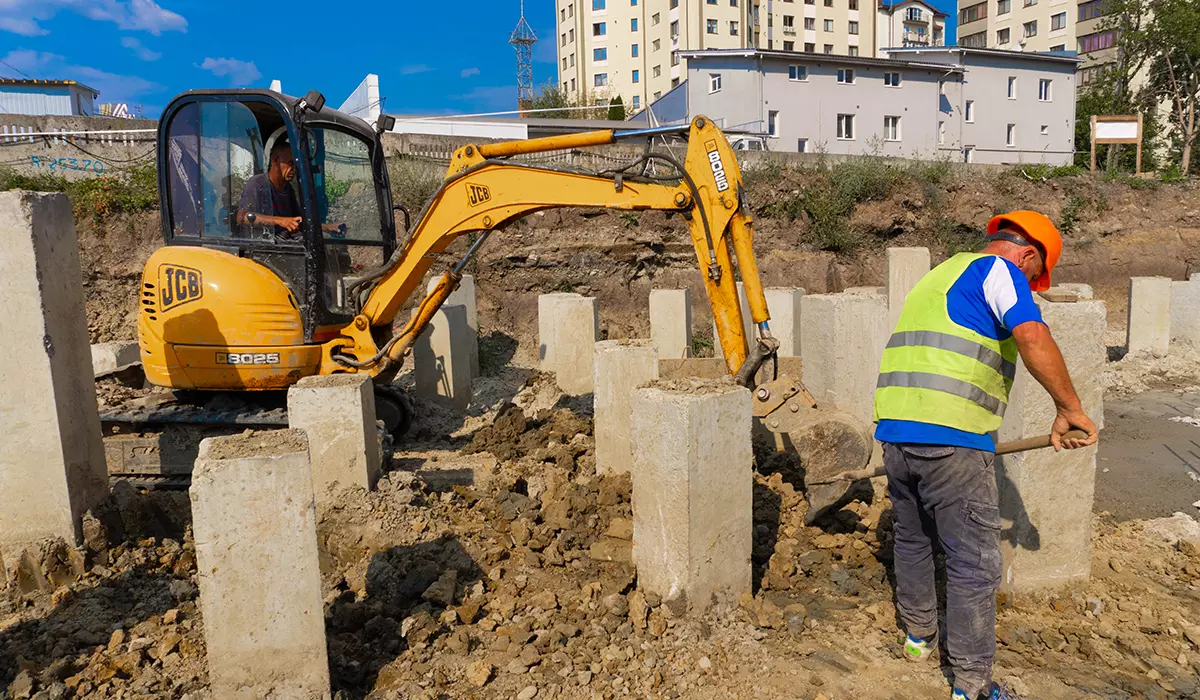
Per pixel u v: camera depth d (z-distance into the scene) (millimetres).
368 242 6699
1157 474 6113
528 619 3740
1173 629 3594
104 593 4027
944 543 3039
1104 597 3910
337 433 4859
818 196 14398
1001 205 15719
